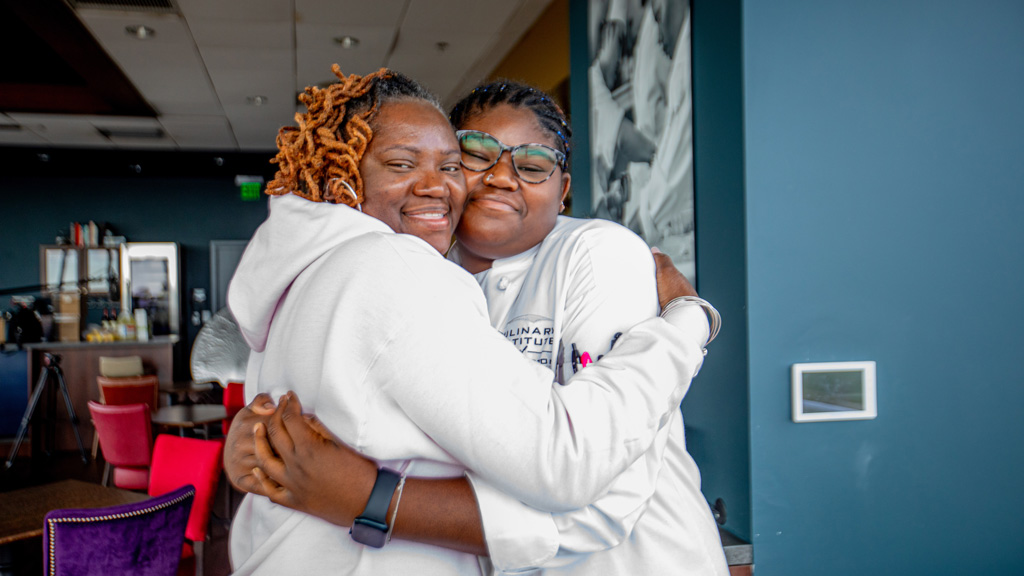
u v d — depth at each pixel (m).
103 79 6.48
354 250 0.76
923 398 1.88
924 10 1.91
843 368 1.84
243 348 5.53
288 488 0.75
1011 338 1.93
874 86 1.89
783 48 1.85
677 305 0.94
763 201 1.83
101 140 9.25
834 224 1.86
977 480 1.90
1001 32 1.95
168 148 9.91
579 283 0.94
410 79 0.89
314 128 0.85
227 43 5.57
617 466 0.74
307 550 0.77
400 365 0.71
